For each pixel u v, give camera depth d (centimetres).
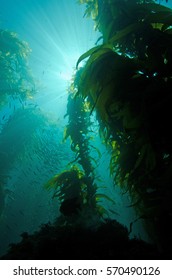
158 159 175
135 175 198
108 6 266
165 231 176
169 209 163
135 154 204
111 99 186
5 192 616
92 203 287
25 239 227
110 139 237
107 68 195
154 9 228
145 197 188
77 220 244
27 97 708
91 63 210
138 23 195
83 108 332
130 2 266
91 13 317
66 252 190
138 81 179
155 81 169
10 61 697
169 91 161
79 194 295
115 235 205
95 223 237
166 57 179
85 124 328
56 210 766
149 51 184
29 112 760
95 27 287
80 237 204
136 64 184
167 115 159
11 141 682
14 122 721
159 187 178
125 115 179
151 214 174
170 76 172
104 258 182
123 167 209
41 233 233
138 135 175
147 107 164
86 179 304
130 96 175
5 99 718
